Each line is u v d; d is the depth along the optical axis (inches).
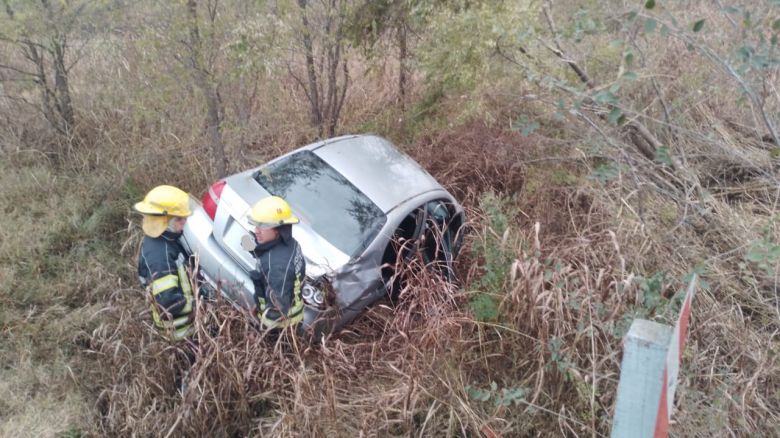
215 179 236.7
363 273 170.9
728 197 253.0
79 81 269.0
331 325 166.4
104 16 232.1
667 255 210.1
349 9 255.3
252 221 146.4
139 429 143.3
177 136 251.4
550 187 254.1
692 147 263.7
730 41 195.5
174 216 144.9
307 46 252.5
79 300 186.9
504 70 245.6
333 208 182.1
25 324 170.6
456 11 245.8
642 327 80.3
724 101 281.1
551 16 249.1
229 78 212.1
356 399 157.8
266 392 151.2
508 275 180.9
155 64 213.8
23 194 226.2
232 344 152.9
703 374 171.3
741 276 207.6
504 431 151.9
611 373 154.5
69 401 152.9
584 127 231.0
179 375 157.6
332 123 282.5
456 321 169.5
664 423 82.0
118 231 214.5
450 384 156.9
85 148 252.4
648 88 259.3
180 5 195.3
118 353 154.9
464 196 262.1
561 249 208.8
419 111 283.1
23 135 254.7
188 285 151.2
